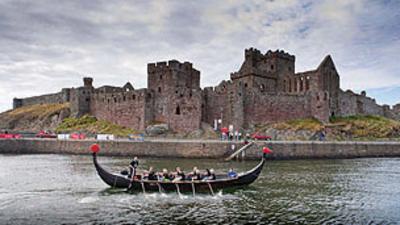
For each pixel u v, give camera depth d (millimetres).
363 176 43312
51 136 87312
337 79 102000
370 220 24016
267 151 36656
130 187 33188
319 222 23469
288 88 103625
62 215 25172
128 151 68375
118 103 95812
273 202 29047
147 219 24172
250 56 107938
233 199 30203
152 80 94625
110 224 23016
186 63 96500
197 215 25156
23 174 43969
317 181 39312
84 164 54531
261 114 88750
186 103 84750
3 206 27719
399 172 47062
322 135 81938
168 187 32375
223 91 88438
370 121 97250
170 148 65438
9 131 104625
